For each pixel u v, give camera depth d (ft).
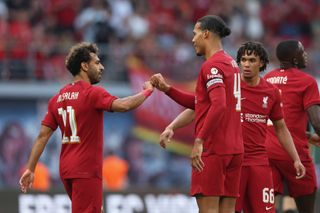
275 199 105.19
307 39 244.22
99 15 216.13
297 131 102.68
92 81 93.25
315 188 104.73
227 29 89.35
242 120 96.43
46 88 197.98
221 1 237.25
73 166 90.43
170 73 207.00
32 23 215.10
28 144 195.72
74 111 90.68
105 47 207.92
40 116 197.06
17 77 199.93
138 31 221.05
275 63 211.41
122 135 198.08
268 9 243.81
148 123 198.59
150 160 198.90
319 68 217.97
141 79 204.64
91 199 90.53
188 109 94.84
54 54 206.08
